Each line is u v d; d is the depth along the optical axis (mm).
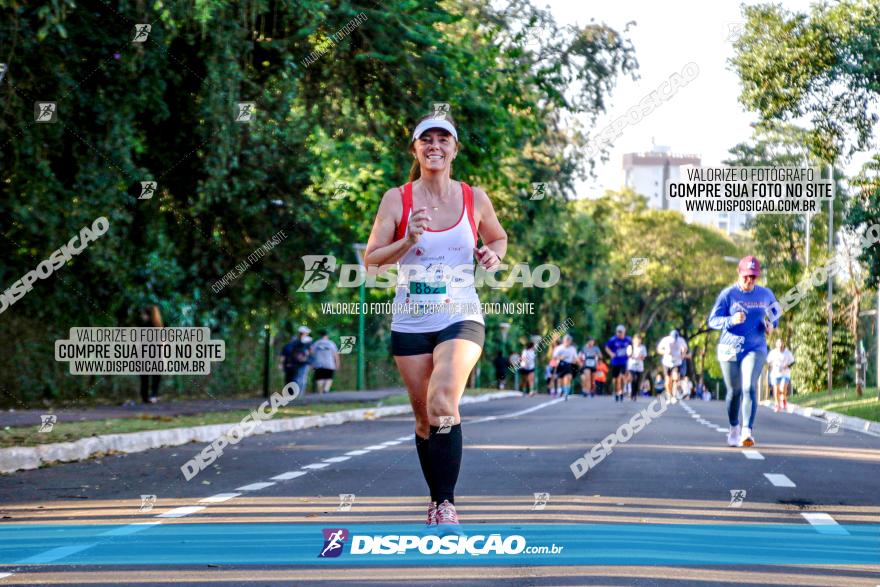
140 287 30250
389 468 15070
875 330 71500
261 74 28062
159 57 25031
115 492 12523
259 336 40125
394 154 30016
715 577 7363
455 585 7086
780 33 35469
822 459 16922
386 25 27016
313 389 48500
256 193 29938
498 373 64188
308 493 12109
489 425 26359
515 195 38281
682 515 10234
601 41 36406
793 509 10844
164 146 28125
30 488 13047
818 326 70625
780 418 37562
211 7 23250
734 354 18812
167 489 12742
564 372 50875
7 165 23438
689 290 100188
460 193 8773
